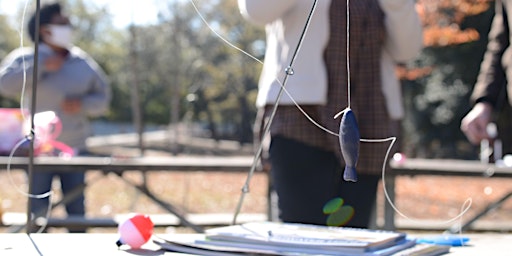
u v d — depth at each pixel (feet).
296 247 4.45
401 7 7.08
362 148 7.20
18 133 12.57
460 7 37.63
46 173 13.25
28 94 13.58
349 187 7.25
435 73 54.90
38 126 6.79
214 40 50.08
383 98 7.23
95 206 25.86
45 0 13.89
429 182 32.94
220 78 55.21
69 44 13.91
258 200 28.17
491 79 9.21
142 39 48.93
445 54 53.57
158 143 59.52
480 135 9.14
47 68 13.52
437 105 55.88
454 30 38.14
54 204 13.50
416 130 57.11
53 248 4.64
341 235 4.84
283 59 7.09
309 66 6.93
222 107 58.34
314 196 7.09
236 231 4.90
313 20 6.96
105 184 31.45
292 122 7.04
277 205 7.38
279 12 6.94
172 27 44.37
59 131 12.82
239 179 34.65
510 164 13.32
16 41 55.16
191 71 53.47
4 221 14.29
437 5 37.60
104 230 16.83
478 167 13.14
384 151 7.19
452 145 55.88
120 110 80.18
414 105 56.90
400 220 16.71
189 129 55.16
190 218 15.85
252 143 61.62
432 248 4.79
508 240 5.57
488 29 50.37
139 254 4.50
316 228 5.28
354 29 7.09
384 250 4.44
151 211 25.17
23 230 13.52
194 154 52.01
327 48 6.96
